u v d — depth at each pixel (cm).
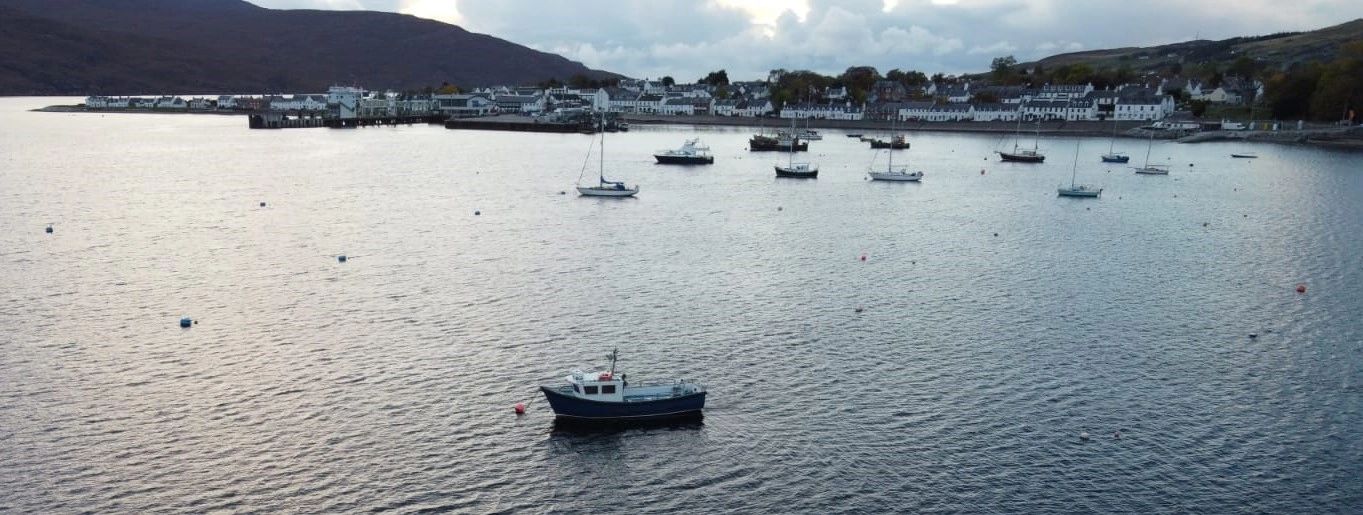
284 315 9044
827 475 6044
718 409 6969
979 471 6109
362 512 5531
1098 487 5938
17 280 10225
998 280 10919
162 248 11975
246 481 5822
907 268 11506
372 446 6294
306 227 13588
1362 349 8506
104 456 6075
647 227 14150
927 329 8894
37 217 14062
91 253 11625
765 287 10412
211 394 7056
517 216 14900
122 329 8538
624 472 6050
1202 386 7538
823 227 14450
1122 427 6756
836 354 8138
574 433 6550
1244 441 6575
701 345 8325
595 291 10094
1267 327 9144
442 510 5584
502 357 7919
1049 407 7069
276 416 6694
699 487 5894
